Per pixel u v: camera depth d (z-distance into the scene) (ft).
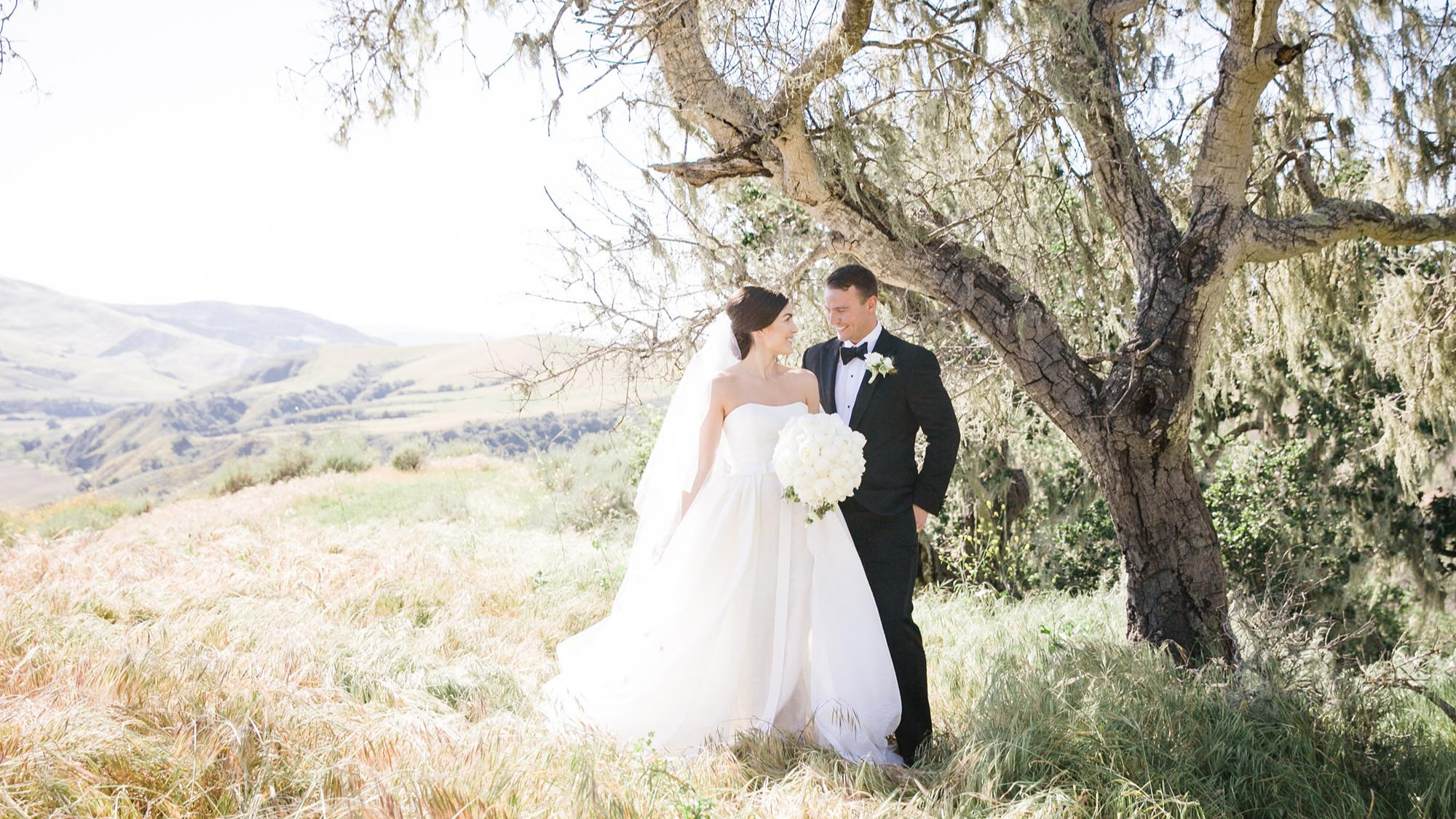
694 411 12.54
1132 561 15.33
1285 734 10.65
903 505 12.10
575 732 10.67
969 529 32.63
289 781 8.04
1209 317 14.61
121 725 8.15
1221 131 14.15
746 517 11.98
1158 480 14.80
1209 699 11.41
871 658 11.45
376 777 8.09
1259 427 36.40
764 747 10.66
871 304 12.60
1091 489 33.60
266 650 12.03
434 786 7.88
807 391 12.75
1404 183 17.57
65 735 7.84
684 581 11.87
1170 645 14.66
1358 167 20.58
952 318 18.80
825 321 21.36
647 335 18.35
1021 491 33.35
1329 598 34.14
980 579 31.12
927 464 12.18
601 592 20.65
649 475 12.98
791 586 12.03
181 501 70.08
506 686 12.59
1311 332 24.25
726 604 11.76
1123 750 10.15
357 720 9.63
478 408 493.36
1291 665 11.88
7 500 522.47
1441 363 22.61
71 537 23.97
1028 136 14.93
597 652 12.46
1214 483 35.78
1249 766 10.07
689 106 14.05
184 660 10.20
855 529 12.15
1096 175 15.28
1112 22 15.11
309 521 40.47
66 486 554.46
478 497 52.80
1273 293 20.98
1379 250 22.57
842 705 11.28
